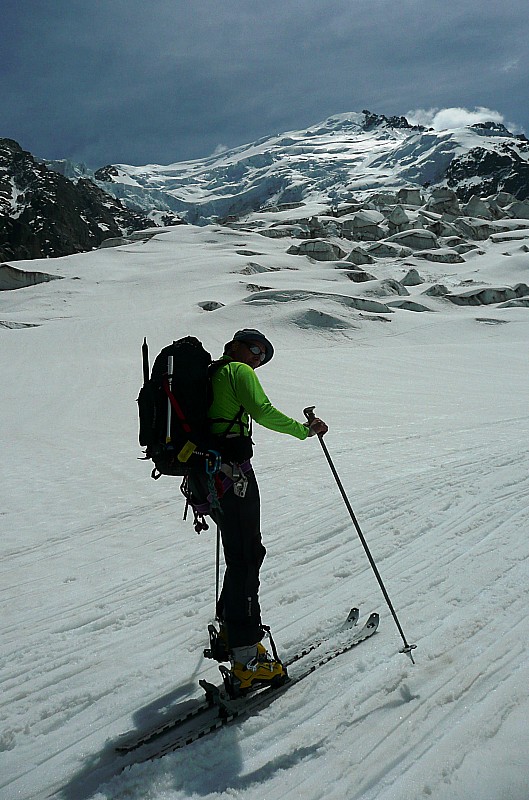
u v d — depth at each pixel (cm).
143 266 11356
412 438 1177
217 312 6544
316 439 1220
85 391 2619
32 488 929
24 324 7031
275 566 513
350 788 254
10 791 266
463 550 519
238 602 321
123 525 691
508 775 251
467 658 343
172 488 882
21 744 299
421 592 440
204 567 533
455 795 245
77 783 269
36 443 1435
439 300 8106
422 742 277
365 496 715
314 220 14338
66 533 672
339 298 6881
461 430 1270
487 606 407
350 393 2447
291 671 345
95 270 10950
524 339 5478
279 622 410
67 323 6369
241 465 319
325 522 627
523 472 773
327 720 299
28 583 523
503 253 12431
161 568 540
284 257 11731
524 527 565
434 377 3072
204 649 384
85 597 483
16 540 655
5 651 396
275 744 284
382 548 539
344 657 357
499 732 278
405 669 337
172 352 320
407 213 15725
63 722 315
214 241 14088
